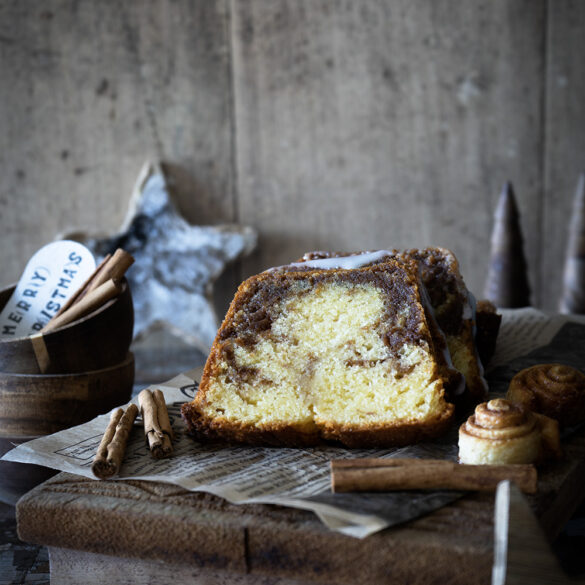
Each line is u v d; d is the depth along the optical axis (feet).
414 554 1.65
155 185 3.66
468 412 2.10
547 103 3.61
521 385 2.00
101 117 3.74
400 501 1.73
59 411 2.09
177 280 3.67
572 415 1.96
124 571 1.79
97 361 2.12
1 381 2.08
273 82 3.69
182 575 1.77
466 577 1.64
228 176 3.78
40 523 1.79
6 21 3.66
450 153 3.69
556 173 3.67
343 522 1.69
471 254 3.77
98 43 3.69
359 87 3.67
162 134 3.76
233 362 1.99
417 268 2.04
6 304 2.28
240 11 3.65
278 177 3.77
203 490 1.78
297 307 2.00
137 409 2.07
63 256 2.27
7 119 3.74
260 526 1.70
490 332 2.28
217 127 3.75
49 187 3.79
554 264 3.76
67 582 1.81
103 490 1.81
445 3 3.57
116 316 2.14
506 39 3.57
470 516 1.70
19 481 2.03
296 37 3.65
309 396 1.96
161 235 3.67
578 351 2.39
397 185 3.74
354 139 3.72
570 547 1.89
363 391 1.96
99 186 3.79
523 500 1.64
